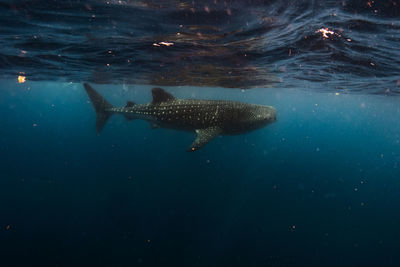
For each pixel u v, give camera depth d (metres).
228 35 6.43
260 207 16.84
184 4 4.48
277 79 15.36
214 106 8.88
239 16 4.96
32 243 11.29
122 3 4.54
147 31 6.25
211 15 4.96
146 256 10.92
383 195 21.03
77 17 5.35
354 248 11.93
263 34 6.26
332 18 4.89
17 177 22.30
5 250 10.48
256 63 10.30
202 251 11.52
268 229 13.66
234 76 14.52
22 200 16.58
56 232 12.49
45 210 15.16
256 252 11.43
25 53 9.33
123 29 6.14
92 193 18.97
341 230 13.74
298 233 13.26
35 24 5.83
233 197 18.89
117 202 17.17
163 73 14.01
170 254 11.16
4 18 5.45
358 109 44.66
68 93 44.50
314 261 10.80
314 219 15.06
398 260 10.98
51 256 10.41
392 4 3.99
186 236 12.77
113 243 11.78
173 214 15.41
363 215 15.97
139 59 10.15
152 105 9.90
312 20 5.08
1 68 13.04
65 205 16.25
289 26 5.58
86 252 10.93
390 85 14.54
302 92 26.12
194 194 19.48
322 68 10.70
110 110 11.55
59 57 9.92
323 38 6.52
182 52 8.81
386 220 15.28
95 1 4.50
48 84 28.72
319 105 46.91
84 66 12.01
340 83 15.13
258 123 8.72
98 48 8.35
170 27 5.83
